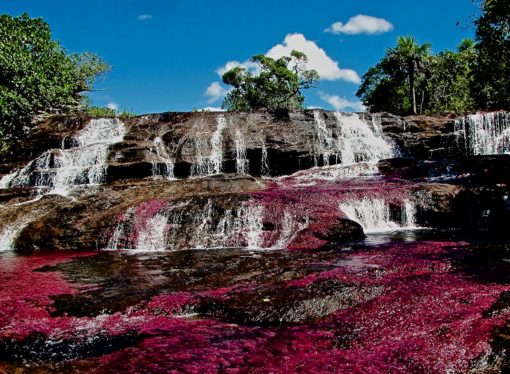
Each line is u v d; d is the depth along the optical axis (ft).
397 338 17.47
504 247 32.45
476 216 46.09
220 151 69.00
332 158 71.41
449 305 20.34
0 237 44.80
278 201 44.68
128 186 57.36
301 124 73.56
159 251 40.11
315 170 66.18
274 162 70.13
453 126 75.10
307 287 23.97
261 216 43.47
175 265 32.42
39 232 44.83
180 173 66.80
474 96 95.96
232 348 17.62
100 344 18.81
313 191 48.91
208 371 15.75
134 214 44.98
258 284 25.45
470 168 56.90
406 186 50.80
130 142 66.74
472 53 143.74
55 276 30.07
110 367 16.48
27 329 20.31
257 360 16.42
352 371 15.21
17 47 76.02
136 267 32.32
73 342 19.02
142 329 20.10
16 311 22.52
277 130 72.43
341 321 19.70
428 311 19.77
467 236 39.78
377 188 50.49
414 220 47.98
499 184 48.98
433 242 36.58
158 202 46.70
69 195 54.65
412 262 28.76
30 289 26.55
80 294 25.20
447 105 157.48
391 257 30.86
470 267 27.22
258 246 40.65
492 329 17.58
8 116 70.79
